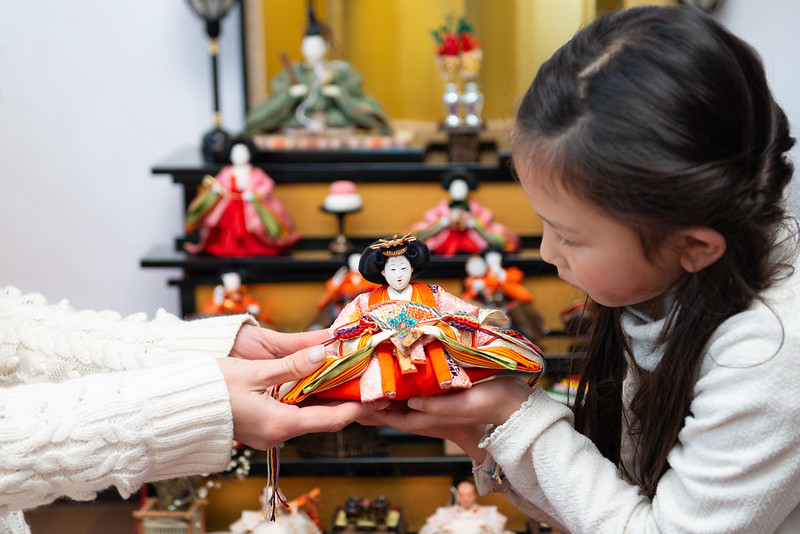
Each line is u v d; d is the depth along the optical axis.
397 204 1.94
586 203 0.83
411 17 2.05
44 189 2.07
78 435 0.89
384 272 0.99
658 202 0.79
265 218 1.86
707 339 0.87
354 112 1.97
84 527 2.03
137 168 2.08
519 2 2.00
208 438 0.92
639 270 0.86
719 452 0.84
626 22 0.85
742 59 0.83
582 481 0.90
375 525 1.79
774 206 0.88
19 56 2.00
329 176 1.91
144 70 2.04
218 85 1.94
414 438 1.91
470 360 0.93
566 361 1.21
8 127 2.03
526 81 2.04
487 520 1.73
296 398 0.94
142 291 2.14
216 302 1.84
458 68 1.90
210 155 1.93
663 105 0.79
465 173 1.84
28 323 1.06
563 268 0.91
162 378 0.92
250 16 2.03
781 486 0.82
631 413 0.98
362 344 0.94
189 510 1.80
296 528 1.71
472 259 1.82
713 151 0.79
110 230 2.10
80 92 2.04
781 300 0.85
